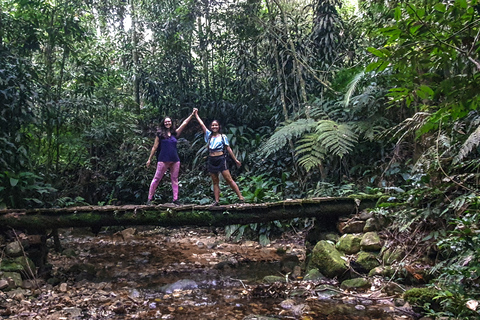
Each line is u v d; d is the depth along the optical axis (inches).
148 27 382.6
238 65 344.8
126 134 343.3
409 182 190.5
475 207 130.4
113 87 347.6
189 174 358.9
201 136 378.0
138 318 129.3
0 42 229.3
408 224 155.6
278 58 321.1
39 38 267.3
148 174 354.6
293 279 174.2
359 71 266.1
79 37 290.8
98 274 189.2
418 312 123.5
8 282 154.9
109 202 332.5
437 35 71.2
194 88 388.2
